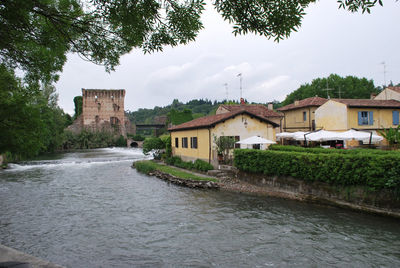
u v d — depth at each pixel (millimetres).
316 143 27156
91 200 15461
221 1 4680
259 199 14461
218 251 8422
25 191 18250
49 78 6168
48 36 5156
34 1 4309
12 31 4773
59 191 18156
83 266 7660
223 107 34031
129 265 7672
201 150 23641
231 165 20250
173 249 8648
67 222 11578
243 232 9898
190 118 61438
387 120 26703
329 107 27703
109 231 10383
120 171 28094
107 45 5531
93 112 90312
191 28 5395
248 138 21172
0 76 5363
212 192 16469
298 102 37219
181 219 11555
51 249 8859
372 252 8031
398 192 10281
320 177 13047
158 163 30828
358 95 55688
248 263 7613
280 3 4617
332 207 12562
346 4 4039
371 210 11195
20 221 11797
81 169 30125
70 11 4914
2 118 4461
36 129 4832
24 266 3354
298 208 12648
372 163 11039
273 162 15625
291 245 8695
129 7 4738
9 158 36312
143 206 13836
